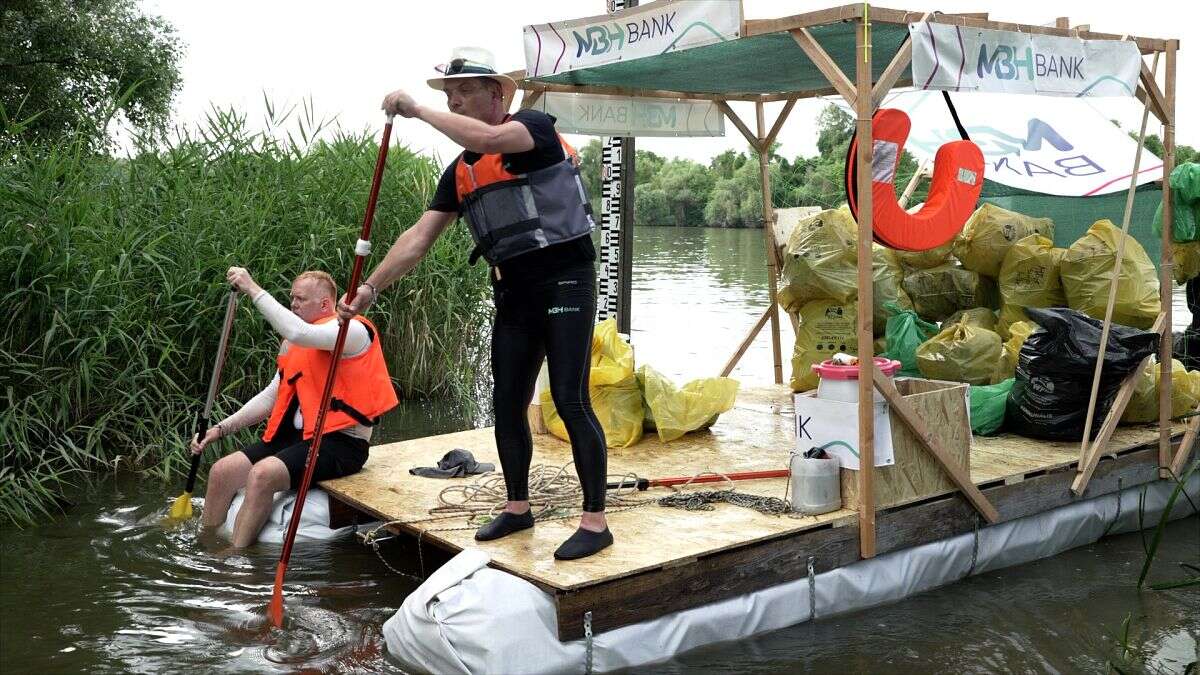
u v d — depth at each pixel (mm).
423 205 8320
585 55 5059
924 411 4477
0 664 3643
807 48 4191
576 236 3789
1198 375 6016
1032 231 6766
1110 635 4098
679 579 3859
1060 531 5145
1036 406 5555
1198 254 6473
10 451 5953
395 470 5270
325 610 4168
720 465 5273
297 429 5184
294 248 7574
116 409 6566
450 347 8562
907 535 4504
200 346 6969
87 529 5172
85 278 6410
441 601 3604
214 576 4523
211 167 7762
